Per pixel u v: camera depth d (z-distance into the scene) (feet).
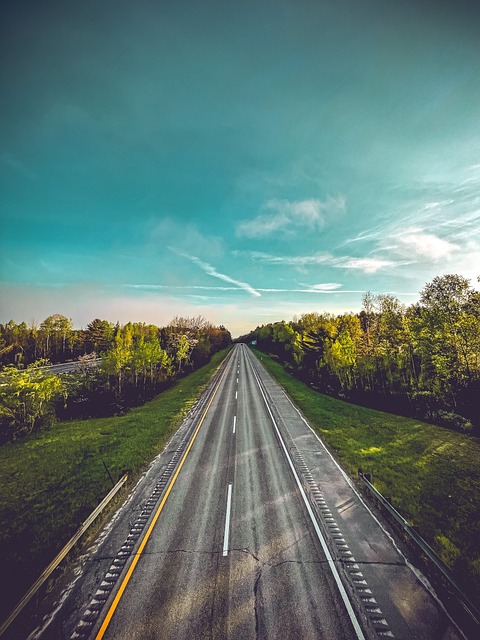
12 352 196.65
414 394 90.27
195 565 27.91
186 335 206.80
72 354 239.09
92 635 21.54
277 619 22.30
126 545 31.14
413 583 25.26
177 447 60.08
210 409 90.02
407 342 99.40
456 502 38.81
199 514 36.19
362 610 22.84
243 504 38.09
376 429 69.82
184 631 21.57
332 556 28.58
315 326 171.01
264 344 357.41
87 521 32.55
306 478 44.93
